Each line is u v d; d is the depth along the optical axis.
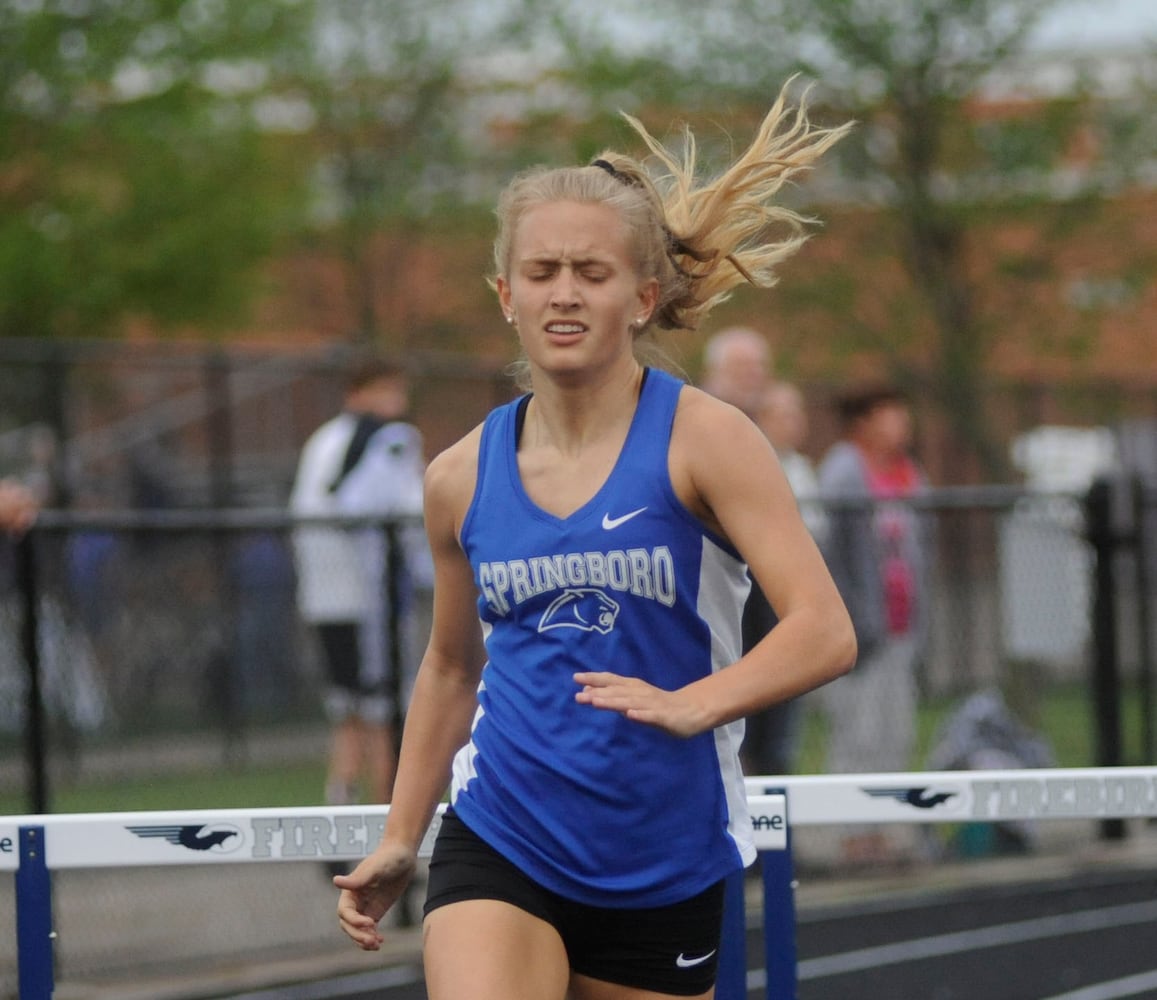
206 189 54.66
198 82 53.50
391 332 68.31
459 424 43.38
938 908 24.05
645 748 9.28
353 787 26.42
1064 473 50.50
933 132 50.91
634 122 10.10
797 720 25.39
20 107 51.75
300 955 21.30
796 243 10.25
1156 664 30.66
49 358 38.12
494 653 9.63
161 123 53.66
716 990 12.36
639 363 10.45
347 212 66.88
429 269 68.81
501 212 9.68
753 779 12.32
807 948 21.97
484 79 67.31
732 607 9.46
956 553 28.38
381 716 25.47
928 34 49.75
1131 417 53.59
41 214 52.59
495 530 9.38
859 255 52.47
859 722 25.89
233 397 43.75
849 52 50.06
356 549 25.81
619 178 9.63
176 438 41.56
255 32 54.59
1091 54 51.22
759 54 50.34
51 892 12.02
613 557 9.15
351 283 68.06
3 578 25.28
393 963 20.92
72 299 52.09
